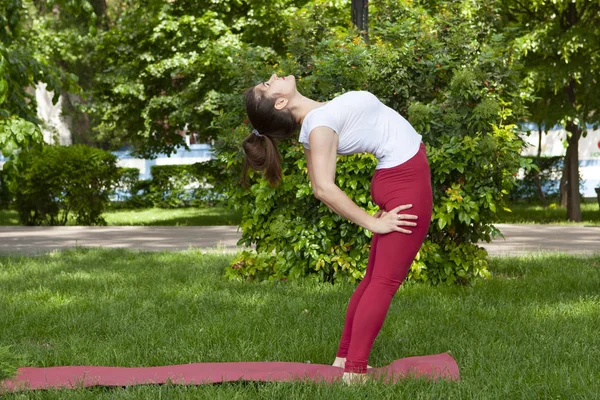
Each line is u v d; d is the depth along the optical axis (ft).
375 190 13.16
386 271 12.91
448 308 19.88
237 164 25.02
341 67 24.27
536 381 13.16
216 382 12.96
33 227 52.70
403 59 24.67
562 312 19.35
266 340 16.35
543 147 86.07
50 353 15.42
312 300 21.08
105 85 58.54
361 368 13.00
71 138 105.09
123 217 68.18
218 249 35.60
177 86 56.90
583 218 59.36
